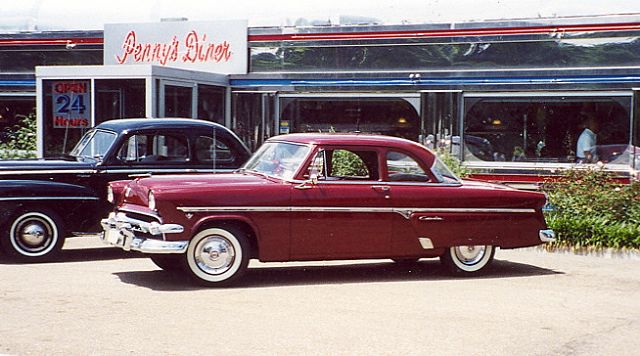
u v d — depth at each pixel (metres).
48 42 17.69
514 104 15.17
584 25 14.68
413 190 9.16
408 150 9.27
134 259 10.34
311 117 16.44
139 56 17.42
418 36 15.63
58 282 8.62
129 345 6.20
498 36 15.17
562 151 14.89
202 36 17.03
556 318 7.35
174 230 8.30
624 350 6.34
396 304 7.82
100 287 8.39
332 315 7.30
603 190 12.22
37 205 9.93
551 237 9.77
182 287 8.46
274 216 8.65
